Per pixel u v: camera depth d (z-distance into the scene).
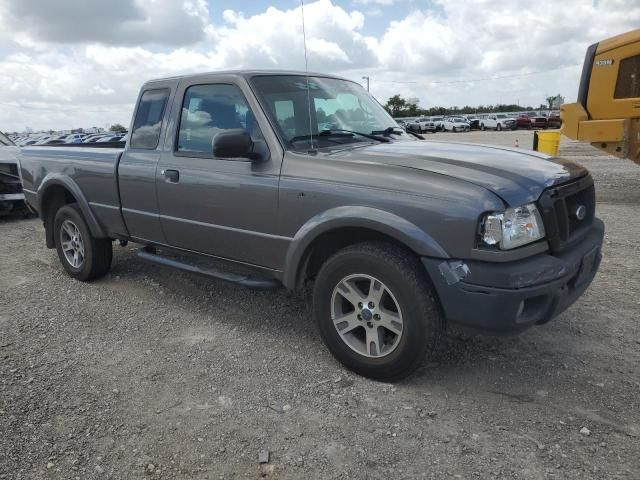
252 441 2.88
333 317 3.52
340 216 3.28
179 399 3.31
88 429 3.01
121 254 6.60
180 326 4.43
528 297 2.90
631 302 4.61
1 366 3.75
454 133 49.81
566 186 3.26
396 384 3.40
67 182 5.43
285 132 3.80
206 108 4.23
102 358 3.88
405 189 3.12
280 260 3.77
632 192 10.58
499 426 2.94
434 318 3.13
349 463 2.68
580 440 2.79
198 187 4.14
